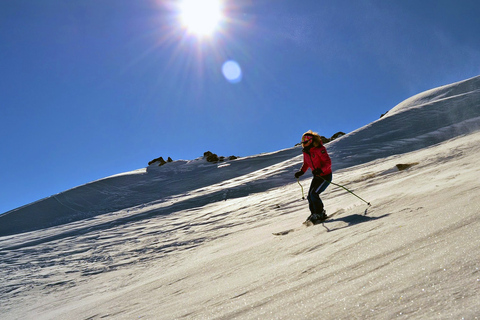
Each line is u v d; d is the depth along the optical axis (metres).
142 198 22.45
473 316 0.95
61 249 11.24
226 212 12.11
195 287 3.16
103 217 18.00
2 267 9.48
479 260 1.30
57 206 22.25
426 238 1.91
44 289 6.89
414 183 4.99
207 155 34.44
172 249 8.48
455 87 29.34
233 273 3.15
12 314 5.46
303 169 5.46
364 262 1.88
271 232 5.58
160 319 2.25
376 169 10.37
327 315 1.32
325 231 3.58
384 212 3.47
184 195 19.78
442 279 1.27
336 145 18.72
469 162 5.41
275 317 1.51
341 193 7.74
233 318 1.71
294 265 2.43
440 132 16.19
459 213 2.18
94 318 3.36
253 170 25.23
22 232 18.00
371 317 1.18
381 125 20.16
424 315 1.07
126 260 8.39
